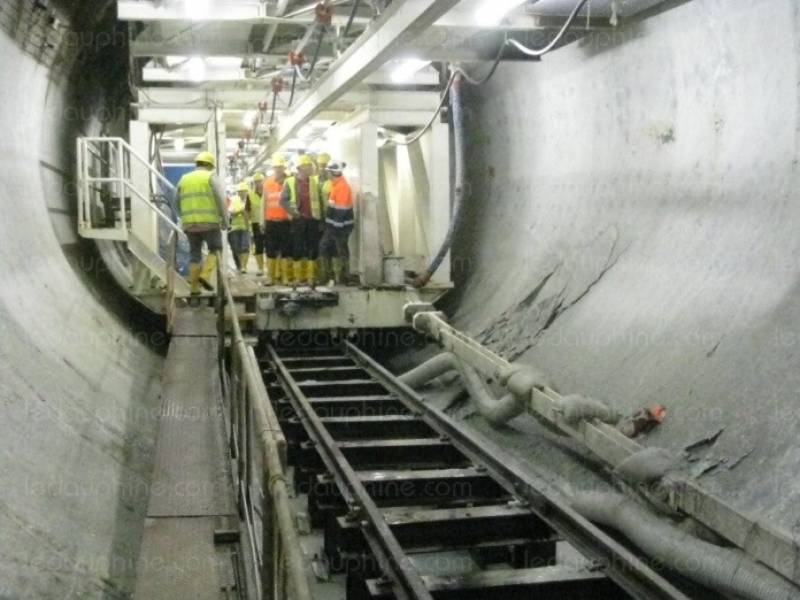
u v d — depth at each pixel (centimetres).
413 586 462
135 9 878
